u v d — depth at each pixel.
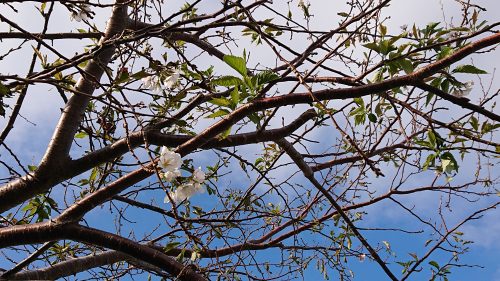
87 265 3.54
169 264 2.84
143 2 3.22
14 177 2.93
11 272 3.13
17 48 2.59
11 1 2.32
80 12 2.89
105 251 3.78
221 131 2.46
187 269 2.85
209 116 2.24
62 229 2.79
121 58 2.60
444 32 2.51
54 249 3.83
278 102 2.32
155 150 3.31
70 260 3.48
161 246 4.11
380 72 2.61
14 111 2.75
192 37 3.76
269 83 2.29
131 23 3.41
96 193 2.80
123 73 2.43
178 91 2.80
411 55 2.49
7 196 2.85
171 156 2.39
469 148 2.57
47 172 2.87
